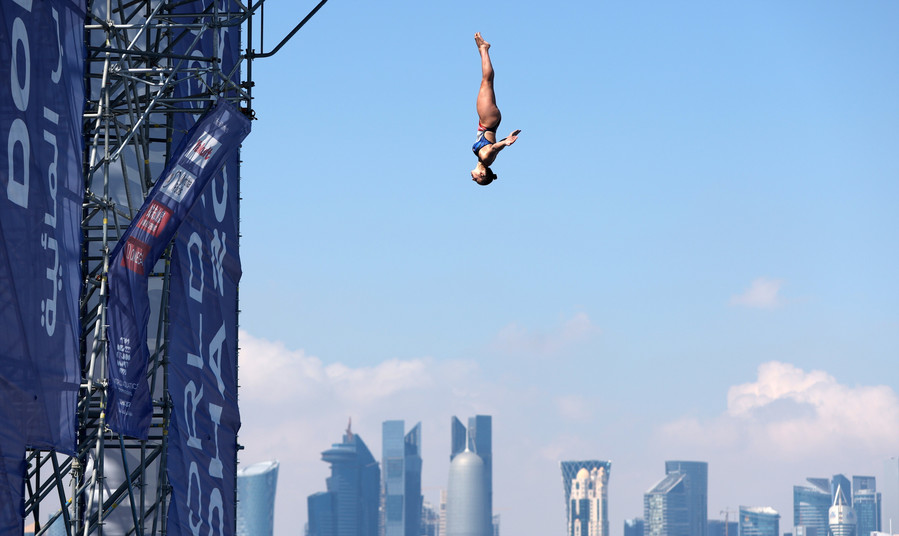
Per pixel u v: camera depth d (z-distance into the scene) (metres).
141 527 41.22
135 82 42.47
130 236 38.50
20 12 33.97
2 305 32.38
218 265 47.84
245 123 42.09
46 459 42.81
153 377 41.59
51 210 35.59
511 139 28.94
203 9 48.25
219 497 46.41
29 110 34.31
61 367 35.91
